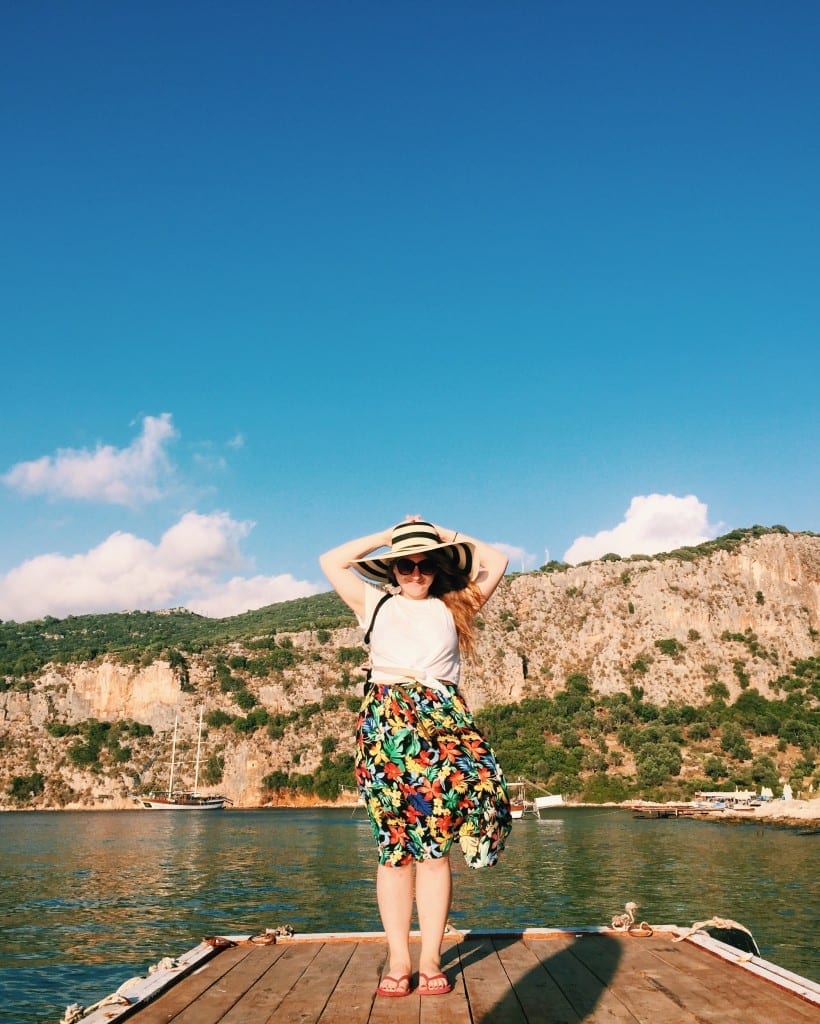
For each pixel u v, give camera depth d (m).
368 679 4.22
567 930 5.66
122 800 113.06
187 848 50.75
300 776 115.25
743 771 102.56
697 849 45.06
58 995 15.38
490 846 3.89
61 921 23.53
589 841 51.53
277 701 129.12
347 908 25.16
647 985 4.33
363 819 83.25
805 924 20.64
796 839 52.12
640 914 22.34
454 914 22.84
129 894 29.48
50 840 58.94
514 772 106.50
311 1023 3.73
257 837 60.25
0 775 116.44
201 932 21.47
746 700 120.75
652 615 137.88
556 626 141.75
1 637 196.00
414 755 3.90
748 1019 3.74
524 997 4.11
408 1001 4.05
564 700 124.19
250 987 4.41
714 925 5.59
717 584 141.88
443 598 4.38
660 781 101.56
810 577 142.25
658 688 125.38
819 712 117.31
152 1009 4.01
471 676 128.75
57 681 130.75
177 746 121.56
